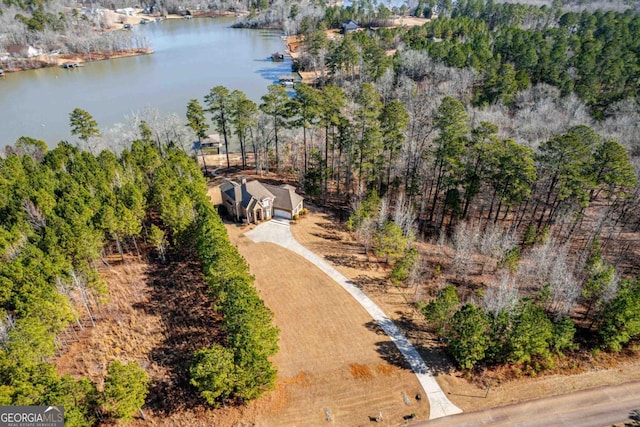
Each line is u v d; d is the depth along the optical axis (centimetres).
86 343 4478
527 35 12825
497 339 4303
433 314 4594
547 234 5912
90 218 5522
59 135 10562
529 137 7962
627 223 6700
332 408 3956
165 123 9775
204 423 3778
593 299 4953
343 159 8488
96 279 4766
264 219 7025
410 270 5625
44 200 5850
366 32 16400
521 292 5341
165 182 6316
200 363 3653
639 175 6456
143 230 6462
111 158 7412
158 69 15862
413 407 3988
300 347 4616
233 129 10569
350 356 4516
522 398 4084
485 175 6438
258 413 3881
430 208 7425
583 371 4375
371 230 6322
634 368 4412
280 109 7806
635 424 3841
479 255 6206
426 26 15988
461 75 10675
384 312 5159
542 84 9900
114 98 12888
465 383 4238
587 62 10350
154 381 4091
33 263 4512
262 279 5659
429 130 7931
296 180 8288
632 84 9838
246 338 3816
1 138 10412
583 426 3825
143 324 4747
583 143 5975
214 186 8038
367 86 7206
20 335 3647
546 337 4231
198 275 5588
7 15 18012
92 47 17312
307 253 6219
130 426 3716
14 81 14562
